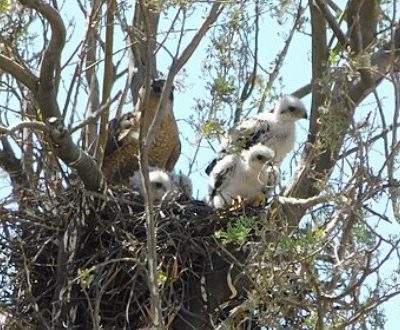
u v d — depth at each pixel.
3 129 12.86
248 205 14.57
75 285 13.92
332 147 13.07
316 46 15.02
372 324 12.66
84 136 15.88
